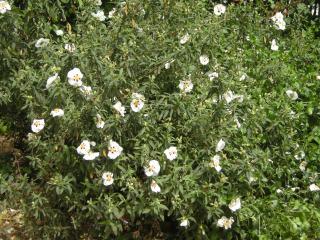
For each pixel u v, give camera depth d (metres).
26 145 2.60
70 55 2.15
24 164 2.58
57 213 2.16
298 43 3.06
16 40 2.51
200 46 2.28
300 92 2.68
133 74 2.21
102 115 2.07
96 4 2.53
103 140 2.07
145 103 2.15
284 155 2.39
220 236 2.20
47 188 2.07
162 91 2.28
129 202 2.06
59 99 2.04
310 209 2.34
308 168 2.50
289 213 2.29
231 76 2.34
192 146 2.17
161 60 2.23
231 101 2.22
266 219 2.24
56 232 2.16
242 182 2.19
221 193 2.10
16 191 2.17
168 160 2.07
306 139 2.53
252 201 2.21
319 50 3.07
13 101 2.53
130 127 2.10
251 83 2.51
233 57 2.49
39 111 2.21
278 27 2.91
